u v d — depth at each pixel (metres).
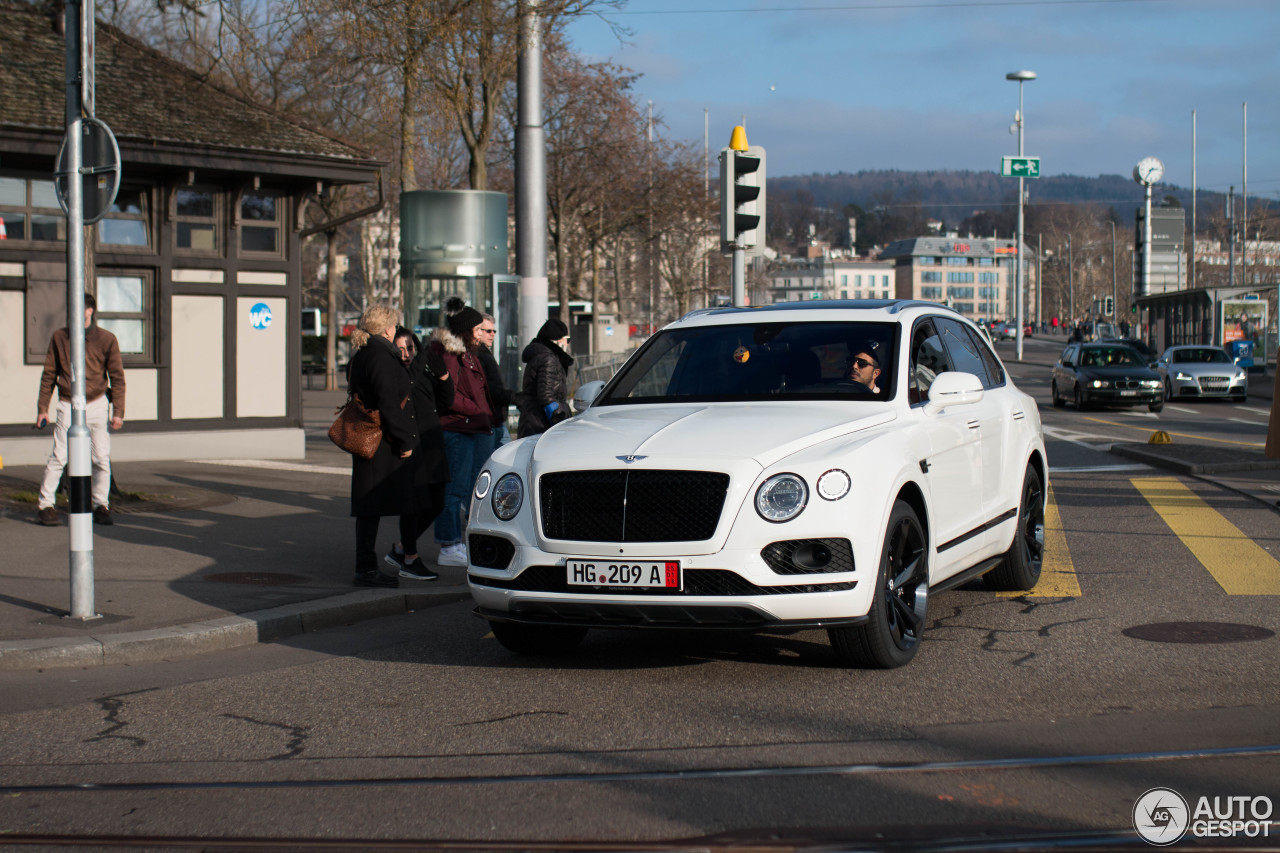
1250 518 11.17
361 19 15.84
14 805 4.39
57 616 7.29
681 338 7.49
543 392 10.16
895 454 6.03
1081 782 4.36
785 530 5.58
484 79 18.44
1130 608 7.48
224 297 16.48
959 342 7.97
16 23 15.83
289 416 16.98
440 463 8.93
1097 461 16.94
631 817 4.11
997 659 6.27
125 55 16.62
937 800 4.20
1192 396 33.12
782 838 3.88
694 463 5.70
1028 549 8.33
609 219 44.91
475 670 6.42
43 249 15.03
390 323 8.37
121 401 10.75
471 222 18.00
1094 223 166.00
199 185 16.34
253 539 10.23
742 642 6.87
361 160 16.59
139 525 10.82
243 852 3.90
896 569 6.05
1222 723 5.05
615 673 6.23
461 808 4.24
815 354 6.98
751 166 12.06
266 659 6.82
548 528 5.91
